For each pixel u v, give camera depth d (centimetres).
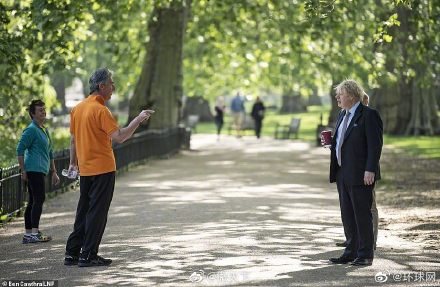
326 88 5675
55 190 2552
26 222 1708
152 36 4544
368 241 1438
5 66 2694
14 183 2092
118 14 3975
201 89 6469
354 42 3891
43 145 1708
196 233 1802
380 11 3741
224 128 7762
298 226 1927
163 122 4506
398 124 5925
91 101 1438
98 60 6350
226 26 4606
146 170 3525
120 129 1416
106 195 1431
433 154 4391
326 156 4419
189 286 1257
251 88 6009
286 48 4594
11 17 2791
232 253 1547
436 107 5947
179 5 3656
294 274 1347
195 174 3359
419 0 2536
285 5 3922
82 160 1434
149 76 4531
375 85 4434
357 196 1442
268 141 5816
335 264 1443
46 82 3369
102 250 1589
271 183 3022
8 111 3122
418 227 1916
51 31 2936
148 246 1633
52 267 1434
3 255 1555
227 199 2484
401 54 3894
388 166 3747
